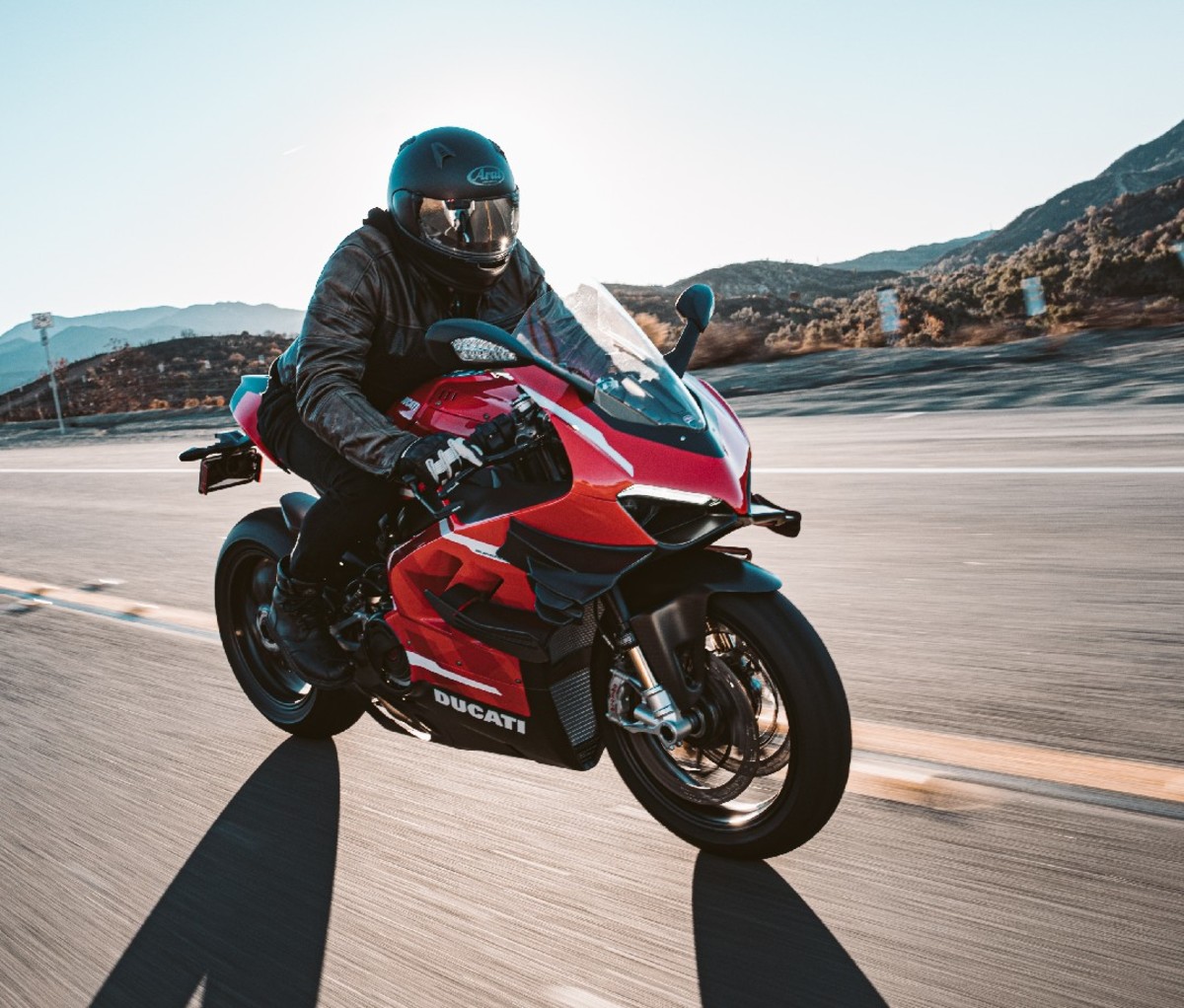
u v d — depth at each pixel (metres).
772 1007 2.21
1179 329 14.72
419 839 3.08
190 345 105.38
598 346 2.88
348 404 3.08
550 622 2.77
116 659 5.21
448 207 3.06
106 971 2.57
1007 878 2.58
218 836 3.22
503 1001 2.31
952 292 33.84
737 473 2.64
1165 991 2.12
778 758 2.79
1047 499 6.55
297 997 2.40
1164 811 2.82
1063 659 3.99
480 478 3.01
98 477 13.89
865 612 4.75
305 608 3.60
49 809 3.53
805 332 20.84
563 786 3.33
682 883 2.71
